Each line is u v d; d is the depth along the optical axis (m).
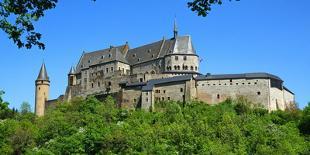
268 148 148.38
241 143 153.75
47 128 173.25
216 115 180.38
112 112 194.38
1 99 53.38
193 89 195.00
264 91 190.88
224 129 159.75
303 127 178.38
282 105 198.50
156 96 199.50
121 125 168.50
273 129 167.25
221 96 193.38
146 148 137.50
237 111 187.12
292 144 159.62
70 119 186.38
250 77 192.62
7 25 27.80
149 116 186.50
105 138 136.38
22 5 28.06
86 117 186.12
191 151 138.38
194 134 154.62
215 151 138.88
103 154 133.00
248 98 191.38
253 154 150.12
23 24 28.06
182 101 194.12
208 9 28.98
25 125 184.62
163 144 140.00
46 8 28.33
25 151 149.38
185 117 178.75
